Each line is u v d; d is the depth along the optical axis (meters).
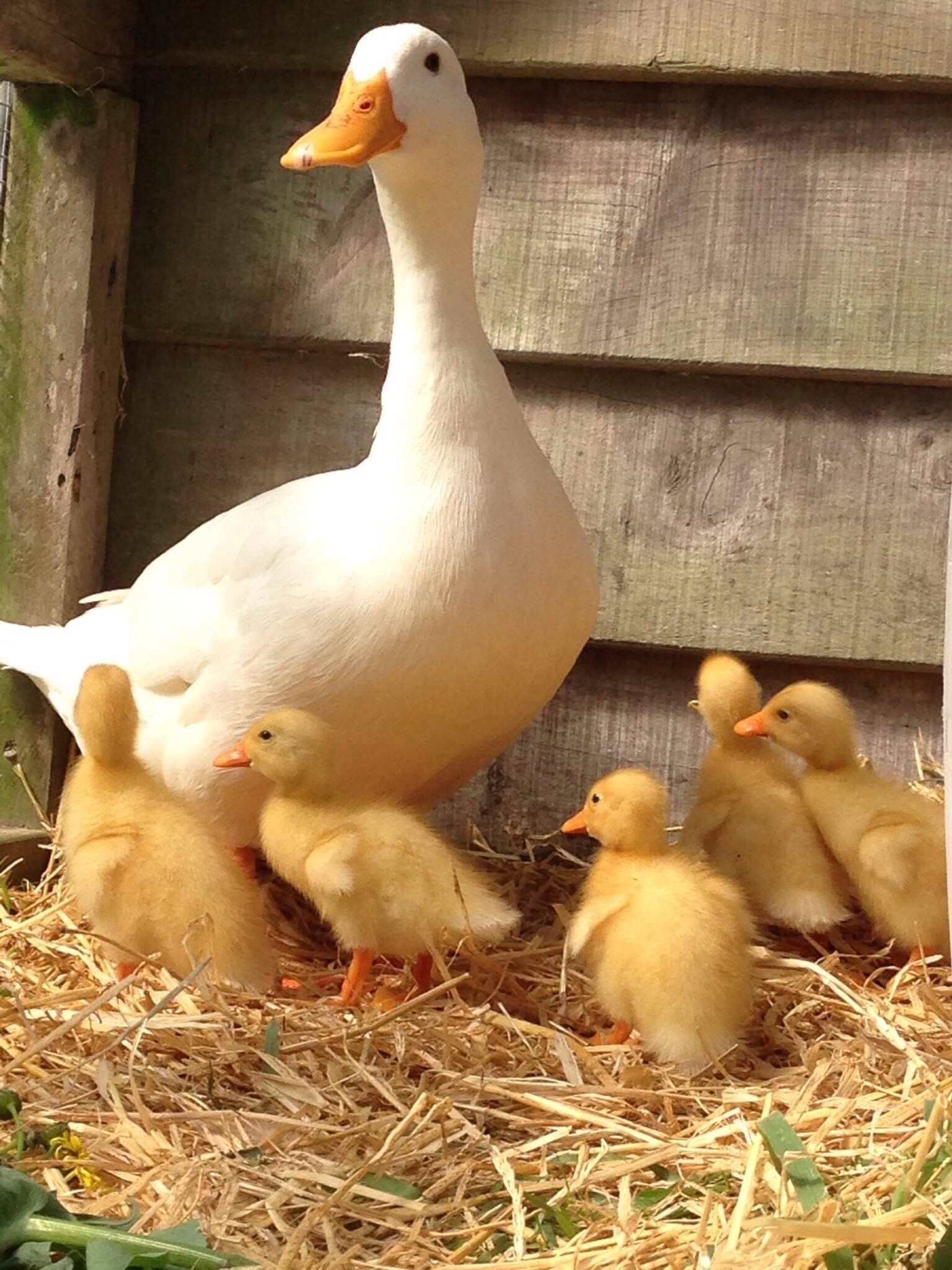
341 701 0.84
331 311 1.04
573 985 0.88
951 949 0.84
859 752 1.04
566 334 1.02
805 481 1.02
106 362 1.05
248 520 0.89
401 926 0.81
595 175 1.02
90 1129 0.70
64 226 1.03
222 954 0.81
